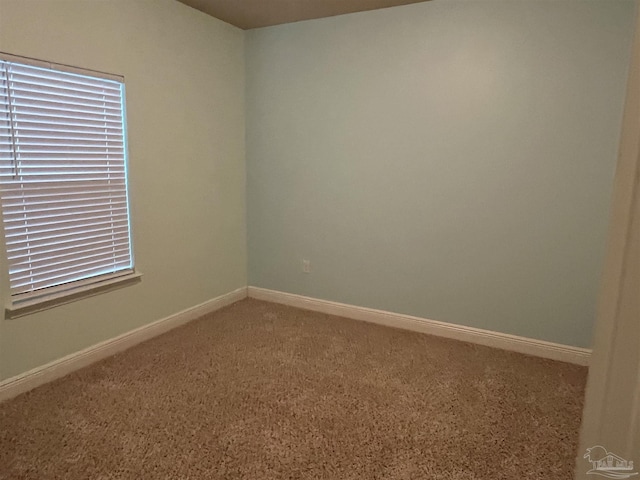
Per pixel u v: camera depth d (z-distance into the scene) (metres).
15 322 2.46
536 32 2.83
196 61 3.43
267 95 3.85
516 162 3.00
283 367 2.86
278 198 3.95
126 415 2.30
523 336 3.15
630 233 0.50
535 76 2.87
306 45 3.61
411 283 3.48
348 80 3.47
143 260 3.18
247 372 2.79
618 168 0.52
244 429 2.20
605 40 2.67
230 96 3.80
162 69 3.16
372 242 3.59
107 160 2.87
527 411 2.40
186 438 2.12
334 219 3.72
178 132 3.34
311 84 3.63
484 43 2.98
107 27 2.75
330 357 3.01
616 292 0.52
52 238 2.61
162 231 3.31
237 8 3.34
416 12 3.16
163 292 3.38
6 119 2.32
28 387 2.53
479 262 3.21
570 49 2.76
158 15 3.08
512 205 3.05
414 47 3.20
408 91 3.27
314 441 2.12
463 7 3.01
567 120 2.82
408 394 2.55
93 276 2.88
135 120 3.00
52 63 2.48
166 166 3.28
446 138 3.19
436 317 3.43
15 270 2.45
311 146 3.71
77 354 2.79
